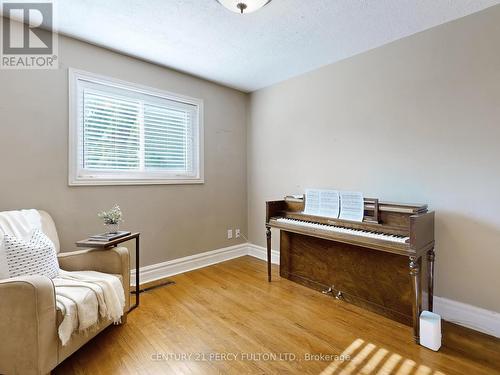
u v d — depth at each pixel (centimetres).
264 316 209
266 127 350
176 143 307
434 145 209
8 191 201
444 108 204
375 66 243
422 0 176
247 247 377
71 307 143
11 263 150
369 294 221
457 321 199
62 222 227
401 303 202
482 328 188
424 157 214
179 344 173
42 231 193
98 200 247
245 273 303
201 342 175
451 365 153
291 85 318
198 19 200
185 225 312
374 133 244
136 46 243
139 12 192
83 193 238
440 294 208
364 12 190
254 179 368
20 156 206
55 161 222
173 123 304
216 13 192
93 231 244
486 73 185
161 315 209
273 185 342
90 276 177
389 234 196
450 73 200
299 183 311
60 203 225
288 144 322
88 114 243
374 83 244
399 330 191
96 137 248
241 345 172
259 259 356
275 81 331
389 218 204
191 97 314
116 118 261
